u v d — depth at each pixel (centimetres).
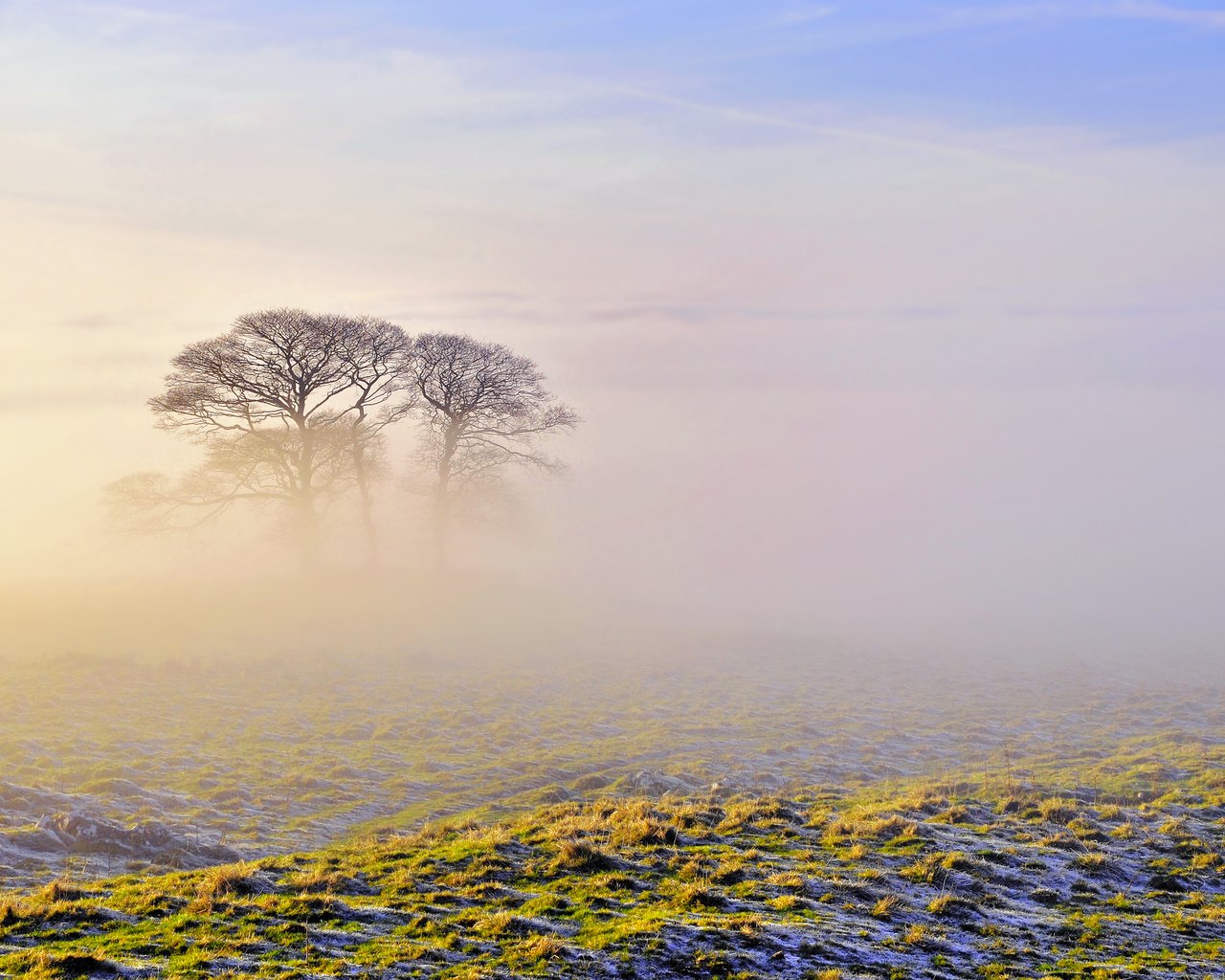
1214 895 1878
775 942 1495
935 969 1468
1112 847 2114
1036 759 3266
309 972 1318
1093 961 1538
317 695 3944
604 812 2250
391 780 2808
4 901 1541
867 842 2066
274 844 2148
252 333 5662
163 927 1483
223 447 5869
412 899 1652
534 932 1506
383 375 6144
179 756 2906
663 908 1631
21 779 2495
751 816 2203
